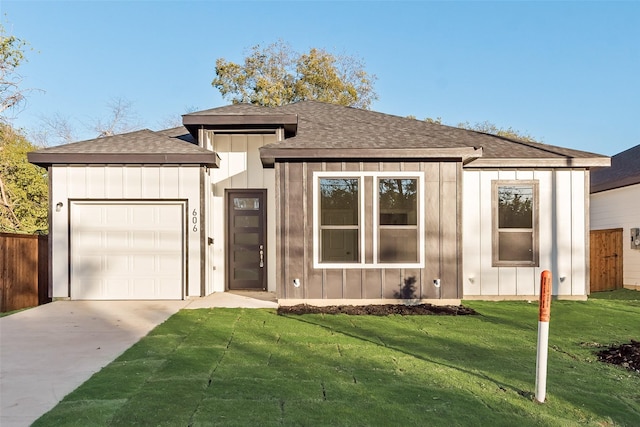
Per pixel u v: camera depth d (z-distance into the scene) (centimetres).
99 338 660
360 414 393
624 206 1420
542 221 1052
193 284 1000
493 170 1055
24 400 425
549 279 429
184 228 1005
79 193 998
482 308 912
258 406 407
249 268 1108
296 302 912
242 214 1113
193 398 423
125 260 1002
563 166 1048
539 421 389
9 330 713
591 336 688
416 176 922
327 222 922
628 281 1376
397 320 785
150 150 1005
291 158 918
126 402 413
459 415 395
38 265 1164
